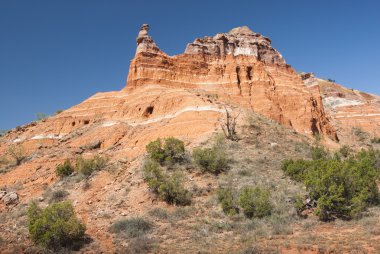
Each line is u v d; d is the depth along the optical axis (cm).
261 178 3688
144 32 7356
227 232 2612
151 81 6856
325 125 7525
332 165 2939
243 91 6831
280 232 2450
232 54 7475
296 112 6925
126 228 2709
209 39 7694
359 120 10275
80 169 4350
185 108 5644
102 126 6200
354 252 1873
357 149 7294
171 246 2322
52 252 2259
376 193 3103
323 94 12038
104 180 4000
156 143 4272
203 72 7194
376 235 2220
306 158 4650
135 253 2217
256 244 2197
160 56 7156
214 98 6275
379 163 4316
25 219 3112
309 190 2980
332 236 2264
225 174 3831
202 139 4812
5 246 2292
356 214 2691
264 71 7150
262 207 2875
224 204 3022
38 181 4684
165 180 3466
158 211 3061
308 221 2666
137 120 6009
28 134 6869
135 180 3747
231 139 4834
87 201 3562
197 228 2686
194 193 3391
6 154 6216
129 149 5088
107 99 7000
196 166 3991
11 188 4575
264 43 8031
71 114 6969
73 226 2406
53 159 5281
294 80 7750
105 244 2458
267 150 4684
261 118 5856
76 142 5869
